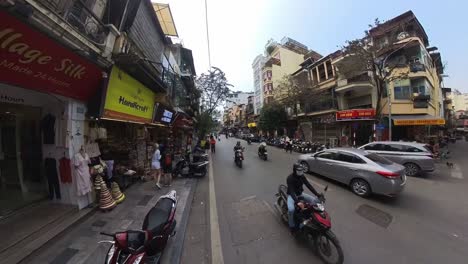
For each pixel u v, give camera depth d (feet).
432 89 68.28
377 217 17.46
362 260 11.75
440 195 23.18
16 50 11.14
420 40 59.62
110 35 18.06
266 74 127.24
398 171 21.33
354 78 62.34
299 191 14.74
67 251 12.01
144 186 25.77
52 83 14.32
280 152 64.59
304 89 78.69
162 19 38.24
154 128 39.47
